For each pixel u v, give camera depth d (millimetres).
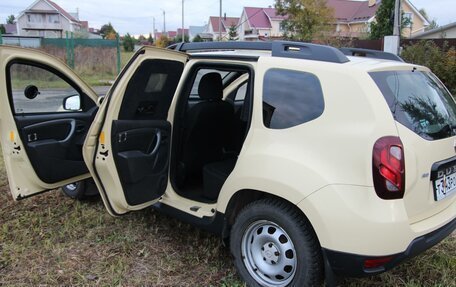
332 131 2600
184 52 3484
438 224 2760
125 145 3270
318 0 26688
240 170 2947
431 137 2768
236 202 3086
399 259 2518
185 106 3723
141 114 3373
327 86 2680
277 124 2840
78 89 4246
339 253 2504
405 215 2498
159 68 3297
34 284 3094
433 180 2760
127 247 3625
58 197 4766
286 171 2678
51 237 3781
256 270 3004
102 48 20500
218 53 3381
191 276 3240
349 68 2654
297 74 2830
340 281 3123
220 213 3146
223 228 3170
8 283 3102
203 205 3520
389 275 3193
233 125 4199
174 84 3514
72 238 3785
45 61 3871
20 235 3805
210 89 3912
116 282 3123
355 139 2504
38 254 3498
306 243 2682
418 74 3086
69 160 4141
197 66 3506
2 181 5285
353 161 2494
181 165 3836
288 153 2725
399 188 2467
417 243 2578
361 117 2533
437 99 3086
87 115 4281
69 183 4207
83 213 4273
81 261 3404
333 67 2703
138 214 4250
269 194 2881
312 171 2590
